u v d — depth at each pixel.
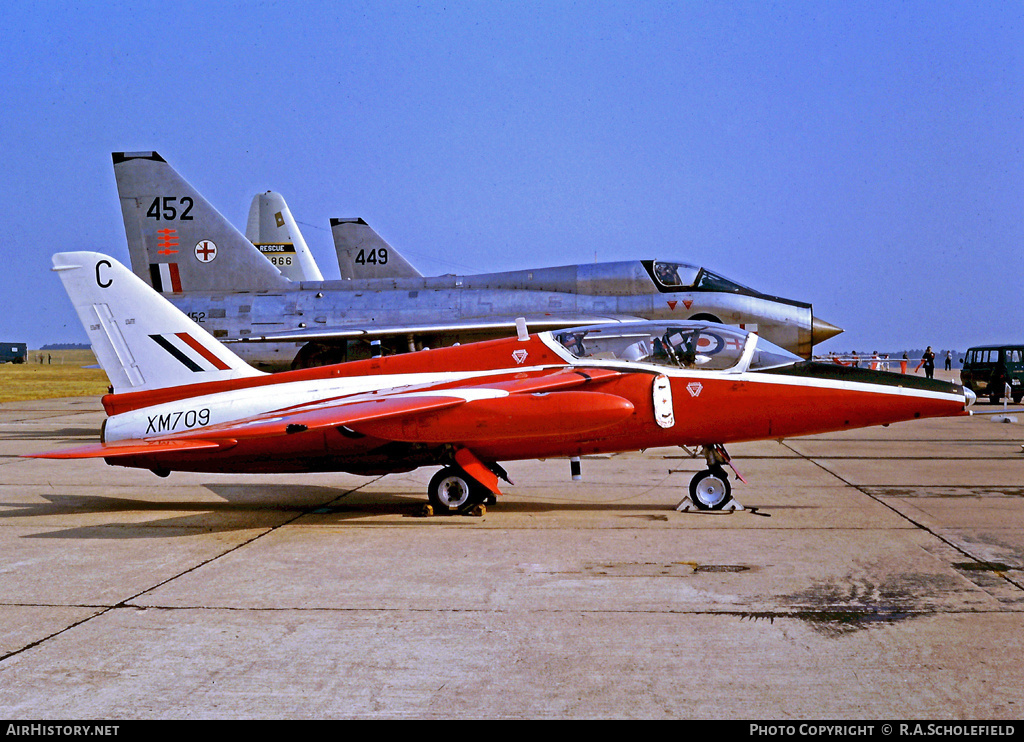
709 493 9.26
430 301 20.47
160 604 5.84
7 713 4.04
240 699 4.18
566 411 8.51
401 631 5.19
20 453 16.17
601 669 4.52
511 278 20.80
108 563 7.13
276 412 9.88
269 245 40.84
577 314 19.11
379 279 21.44
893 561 6.80
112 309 10.58
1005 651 4.72
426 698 4.16
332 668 4.58
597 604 5.71
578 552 7.30
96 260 10.59
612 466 13.27
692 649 4.80
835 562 6.79
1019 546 7.32
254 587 6.29
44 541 8.11
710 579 6.31
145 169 21.69
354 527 8.66
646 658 4.66
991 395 27.66
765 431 9.13
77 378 71.12
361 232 29.23
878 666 4.52
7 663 4.70
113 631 5.25
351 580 6.45
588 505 9.76
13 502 10.61
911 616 5.36
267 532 8.46
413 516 9.23
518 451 9.40
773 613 5.45
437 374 9.95
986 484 10.97
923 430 19.55
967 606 5.56
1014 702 4.06
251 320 20.81
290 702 4.14
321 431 9.43
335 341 20.16
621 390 9.07
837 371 9.14
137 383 10.56
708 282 19.33
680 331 9.44
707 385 9.09
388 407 8.65
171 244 21.73
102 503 10.51
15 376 75.00
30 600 5.98
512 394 8.79
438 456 9.44
